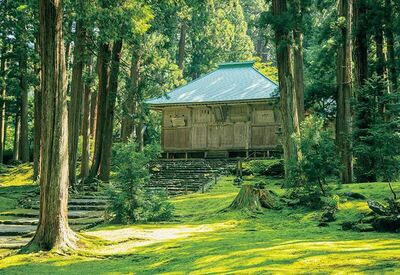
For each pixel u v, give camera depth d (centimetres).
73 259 866
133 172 1373
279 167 2391
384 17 2044
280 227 1141
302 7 1961
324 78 2647
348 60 1892
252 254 696
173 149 3447
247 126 3303
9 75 3294
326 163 1374
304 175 1412
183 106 3388
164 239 1028
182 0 2648
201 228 1189
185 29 4791
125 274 701
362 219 1046
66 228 946
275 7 1870
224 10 5388
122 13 1567
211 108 3397
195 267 669
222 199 1648
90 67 3070
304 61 2880
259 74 3631
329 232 988
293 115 1812
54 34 956
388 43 2302
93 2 1664
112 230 1198
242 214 1330
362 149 1398
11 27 2853
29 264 830
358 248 690
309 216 1231
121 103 2672
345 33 1900
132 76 2914
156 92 3069
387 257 591
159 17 2778
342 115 1870
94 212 1692
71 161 2245
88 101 2767
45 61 954
